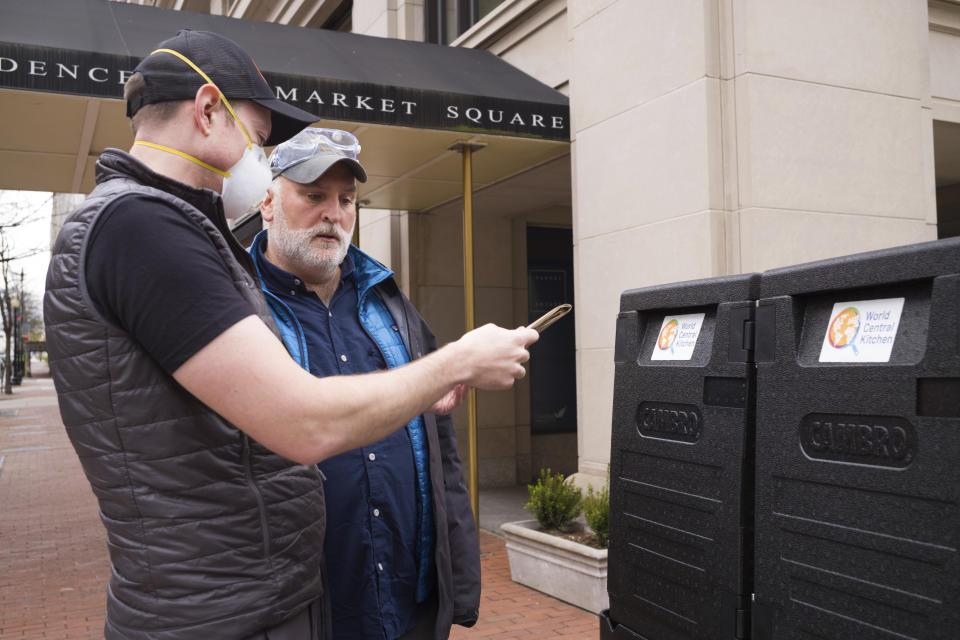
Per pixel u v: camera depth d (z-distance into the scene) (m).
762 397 1.56
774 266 4.73
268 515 1.46
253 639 1.45
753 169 4.71
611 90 5.50
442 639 2.10
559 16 6.30
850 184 5.04
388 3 8.77
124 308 1.31
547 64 6.45
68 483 10.84
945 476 1.22
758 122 4.75
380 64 5.90
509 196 8.14
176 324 1.29
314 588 1.58
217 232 1.42
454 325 9.01
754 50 4.77
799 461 1.47
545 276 9.43
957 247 1.23
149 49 5.00
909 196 5.27
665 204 5.02
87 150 6.02
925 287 1.31
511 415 9.10
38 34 4.82
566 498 5.14
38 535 7.55
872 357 1.37
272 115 1.68
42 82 4.61
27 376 57.97
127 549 1.41
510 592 5.11
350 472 2.08
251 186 1.62
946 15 5.75
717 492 1.66
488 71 6.46
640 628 1.89
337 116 5.25
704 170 4.73
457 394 1.89
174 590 1.38
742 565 1.60
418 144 6.03
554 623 4.46
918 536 1.26
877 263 1.35
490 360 1.53
